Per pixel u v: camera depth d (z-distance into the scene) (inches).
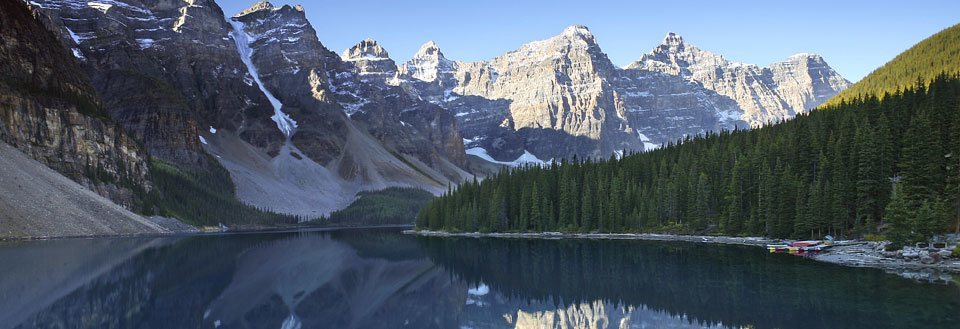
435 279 3159.5
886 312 2033.7
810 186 4532.5
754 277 2851.9
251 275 3262.8
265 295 2647.6
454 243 5856.3
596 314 2208.4
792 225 4709.6
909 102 5383.9
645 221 6176.2
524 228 7027.6
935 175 3870.6
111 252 4308.6
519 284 2930.6
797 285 2593.5
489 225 7460.6
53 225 5925.2
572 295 2598.4
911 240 3353.8
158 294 2568.9
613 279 2977.4
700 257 3769.7
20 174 6348.4
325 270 3563.0
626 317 2143.2
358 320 2182.6
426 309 2372.0
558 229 6786.4
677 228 5880.9
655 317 2126.0
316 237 7352.4
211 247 5201.8
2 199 5703.7
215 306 2349.9
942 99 4825.3
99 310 2197.3
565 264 3651.6
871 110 5403.5
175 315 2158.0
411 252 4778.5
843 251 3708.2
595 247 4852.4
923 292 2351.1
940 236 3376.0
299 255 4507.9
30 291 2541.8
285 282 3048.7
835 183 4407.0
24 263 3457.2
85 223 6387.8
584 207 6584.6
